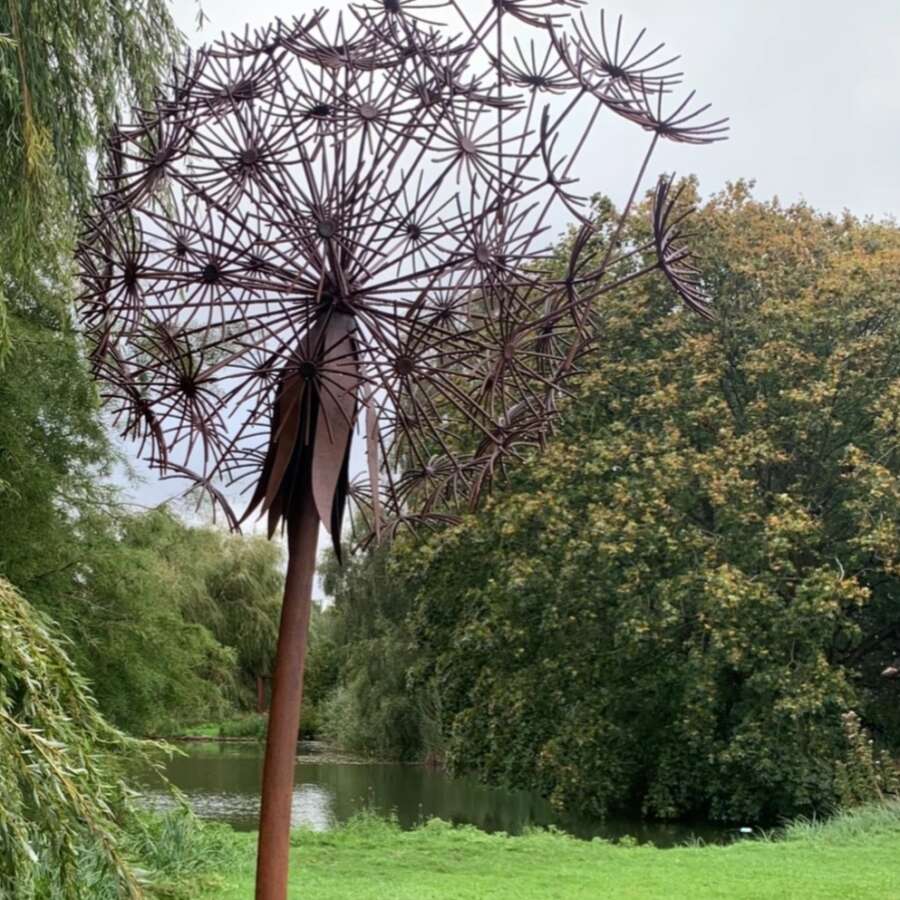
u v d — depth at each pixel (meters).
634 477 13.58
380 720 20.64
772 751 12.64
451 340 1.98
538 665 13.83
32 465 8.77
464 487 2.49
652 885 7.33
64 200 4.71
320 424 1.96
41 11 4.64
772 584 12.77
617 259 2.06
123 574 9.98
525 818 14.37
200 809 14.28
